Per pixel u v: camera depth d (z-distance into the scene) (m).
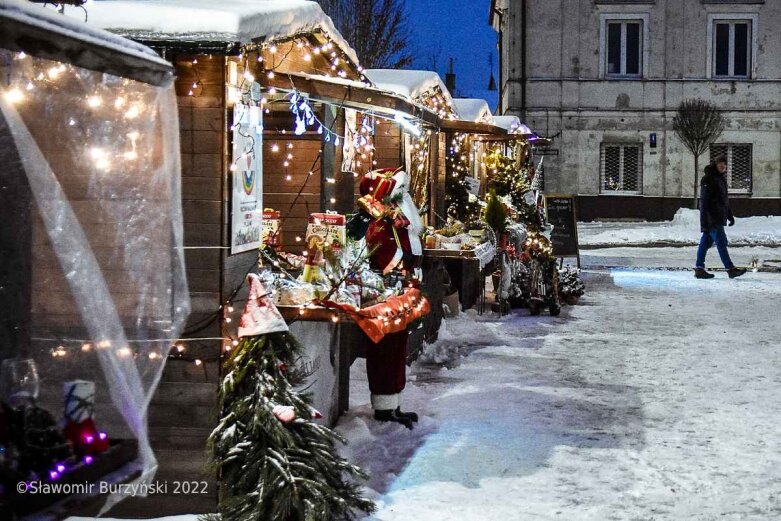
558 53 35.66
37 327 4.43
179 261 4.88
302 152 7.96
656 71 35.53
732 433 6.95
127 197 4.68
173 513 5.05
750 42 35.41
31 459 3.51
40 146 4.08
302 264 6.75
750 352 10.23
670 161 35.66
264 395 4.81
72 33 3.37
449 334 11.23
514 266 13.62
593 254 24.98
